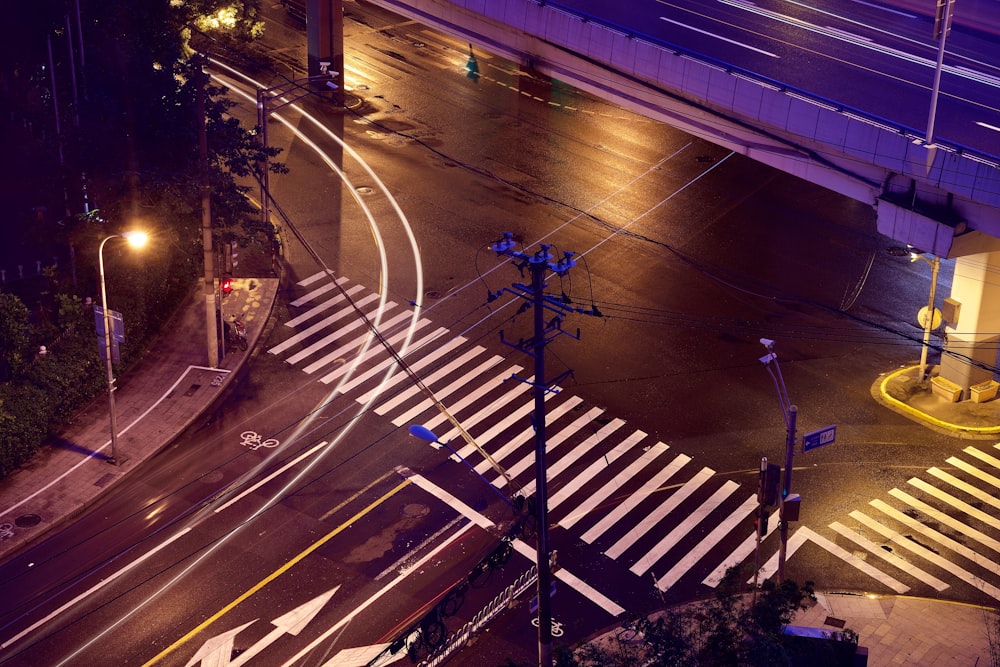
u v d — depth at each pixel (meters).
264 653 34.25
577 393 45.69
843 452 42.75
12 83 61.34
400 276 52.84
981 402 45.09
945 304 44.66
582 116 66.31
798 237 55.59
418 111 66.25
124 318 46.38
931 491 40.94
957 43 47.12
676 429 43.91
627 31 46.47
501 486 40.97
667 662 29.55
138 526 39.16
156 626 35.19
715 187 59.38
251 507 40.03
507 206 57.78
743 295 51.47
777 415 44.59
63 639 34.72
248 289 51.97
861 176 41.25
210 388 45.81
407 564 37.62
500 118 65.81
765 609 30.94
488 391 45.91
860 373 46.94
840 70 44.62
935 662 33.88
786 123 41.41
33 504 39.75
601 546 38.59
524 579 36.91
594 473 41.72
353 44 73.25
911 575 37.38
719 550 38.44
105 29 53.22
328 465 42.03
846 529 39.22
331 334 49.34
